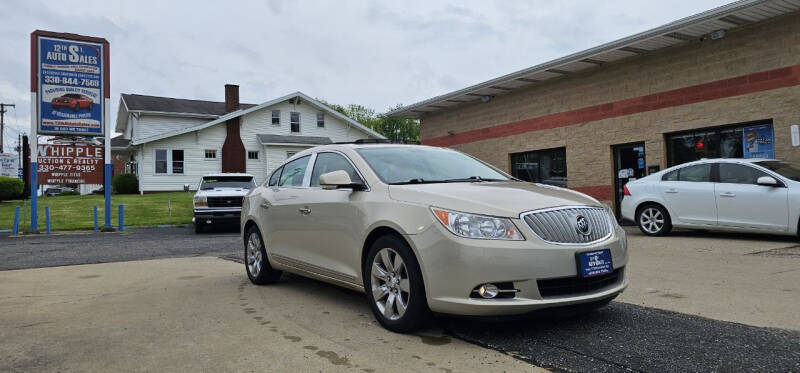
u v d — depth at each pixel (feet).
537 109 51.47
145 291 18.51
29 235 45.75
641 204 32.83
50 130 48.88
